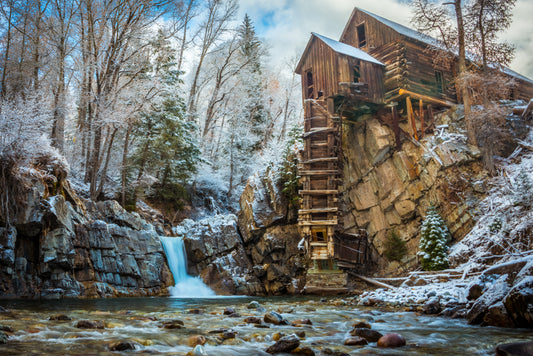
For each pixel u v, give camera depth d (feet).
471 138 66.74
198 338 18.67
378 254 71.05
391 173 72.33
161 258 63.52
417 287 47.06
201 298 53.98
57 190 55.88
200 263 68.69
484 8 71.15
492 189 59.41
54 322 23.67
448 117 73.26
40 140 54.80
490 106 66.49
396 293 44.39
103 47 75.05
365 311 34.53
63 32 73.97
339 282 63.00
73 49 76.28
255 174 79.77
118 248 58.03
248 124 115.34
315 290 62.75
